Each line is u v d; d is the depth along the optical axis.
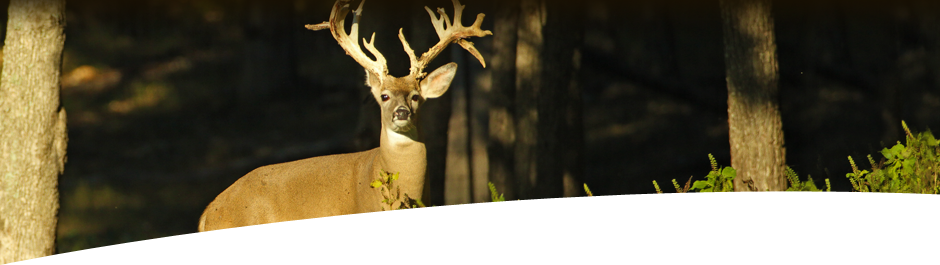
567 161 11.71
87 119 30.05
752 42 8.05
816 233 6.30
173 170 24.06
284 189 8.09
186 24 40.31
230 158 25.11
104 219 18.94
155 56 38.19
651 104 25.78
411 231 6.48
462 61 13.66
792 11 20.91
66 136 7.88
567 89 11.70
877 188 6.77
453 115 13.49
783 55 21.14
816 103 21.94
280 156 23.98
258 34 31.88
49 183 7.77
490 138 13.30
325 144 24.36
